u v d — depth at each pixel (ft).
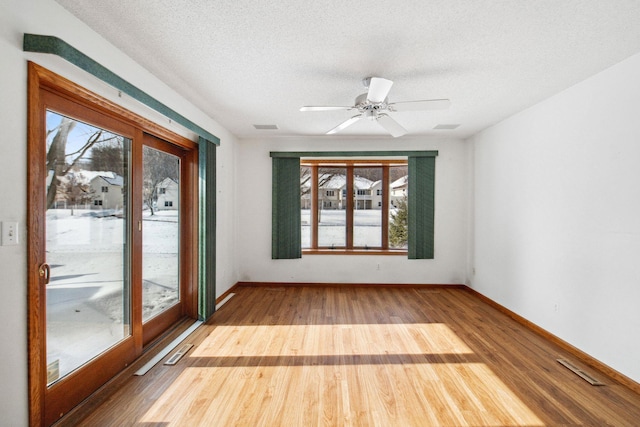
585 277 8.37
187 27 6.03
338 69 7.80
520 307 11.17
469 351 8.87
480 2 5.22
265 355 8.55
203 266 11.03
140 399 6.54
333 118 12.17
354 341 9.48
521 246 11.16
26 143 4.87
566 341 9.01
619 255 7.42
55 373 5.87
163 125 9.08
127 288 7.97
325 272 16.06
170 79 8.46
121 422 5.85
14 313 4.76
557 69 7.77
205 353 8.64
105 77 6.15
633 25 5.86
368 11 5.48
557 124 9.40
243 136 15.47
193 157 11.12
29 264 4.94
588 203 8.29
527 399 6.66
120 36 6.36
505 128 12.16
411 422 5.93
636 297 7.02
